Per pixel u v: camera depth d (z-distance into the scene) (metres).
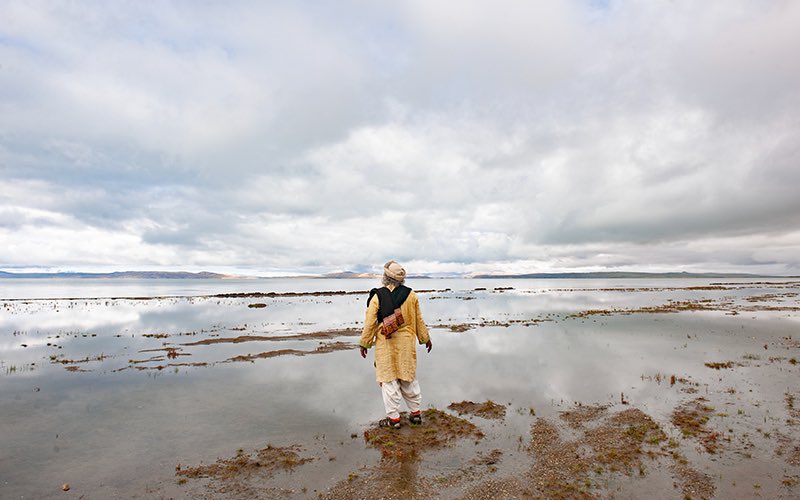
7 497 4.12
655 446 5.26
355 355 11.44
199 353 11.76
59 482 4.43
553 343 12.88
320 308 29.88
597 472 4.62
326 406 6.97
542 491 4.24
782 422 6.00
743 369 9.23
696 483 4.36
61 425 6.08
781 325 16.80
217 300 41.09
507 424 6.06
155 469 4.73
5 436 5.66
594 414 6.42
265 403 7.12
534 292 58.59
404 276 6.37
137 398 7.40
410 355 6.21
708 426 5.87
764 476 4.49
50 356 11.34
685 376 8.65
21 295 53.59
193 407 6.90
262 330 17.00
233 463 4.88
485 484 4.38
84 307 30.89
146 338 14.76
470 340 13.60
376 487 4.34
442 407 6.91
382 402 7.20
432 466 4.79
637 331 15.38
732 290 57.09
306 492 4.25
